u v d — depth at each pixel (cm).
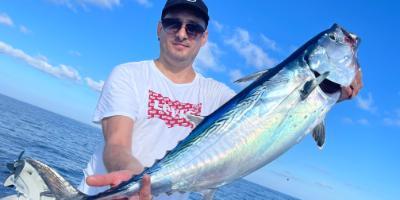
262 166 88
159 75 119
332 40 92
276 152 88
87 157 857
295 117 88
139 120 113
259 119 87
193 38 118
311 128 89
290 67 91
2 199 171
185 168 86
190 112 119
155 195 87
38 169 84
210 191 88
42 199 168
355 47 94
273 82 90
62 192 84
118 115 108
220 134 87
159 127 114
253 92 90
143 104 114
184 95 120
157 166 87
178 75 121
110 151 100
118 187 84
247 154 86
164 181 86
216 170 86
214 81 129
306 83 89
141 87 115
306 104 88
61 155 714
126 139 105
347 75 91
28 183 174
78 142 1254
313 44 92
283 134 88
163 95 117
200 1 119
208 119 90
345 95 95
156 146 114
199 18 118
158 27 125
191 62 121
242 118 88
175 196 117
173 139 115
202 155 87
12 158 488
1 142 605
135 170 90
